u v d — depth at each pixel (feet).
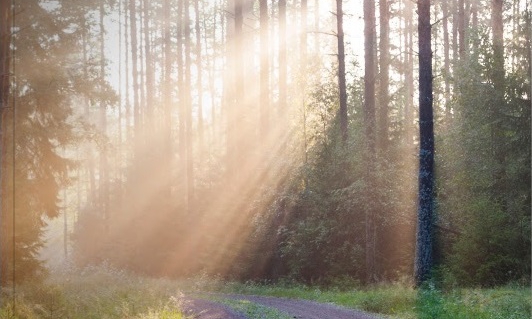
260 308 63.93
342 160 100.53
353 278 96.48
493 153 86.33
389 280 93.66
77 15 81.97
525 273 74.79
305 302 73.82
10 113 76.18
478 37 93.35
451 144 92.43
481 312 52.44
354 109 114.52
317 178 104.68
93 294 69.26
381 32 121.29
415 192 94.79
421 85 74.33
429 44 74.23
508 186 83.82
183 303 68.64
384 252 96.27
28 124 80.59
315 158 108.06
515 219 79.15
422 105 74.13
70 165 84.58
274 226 115.85
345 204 96.17
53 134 81.92
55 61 81.00
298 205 108.88
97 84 84.99
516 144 84.48
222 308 63.98
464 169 88.43
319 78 122.21
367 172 92.63
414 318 55.11
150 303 63.93
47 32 79.87
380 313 61.26
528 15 90.22
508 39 93.45
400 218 93.40
